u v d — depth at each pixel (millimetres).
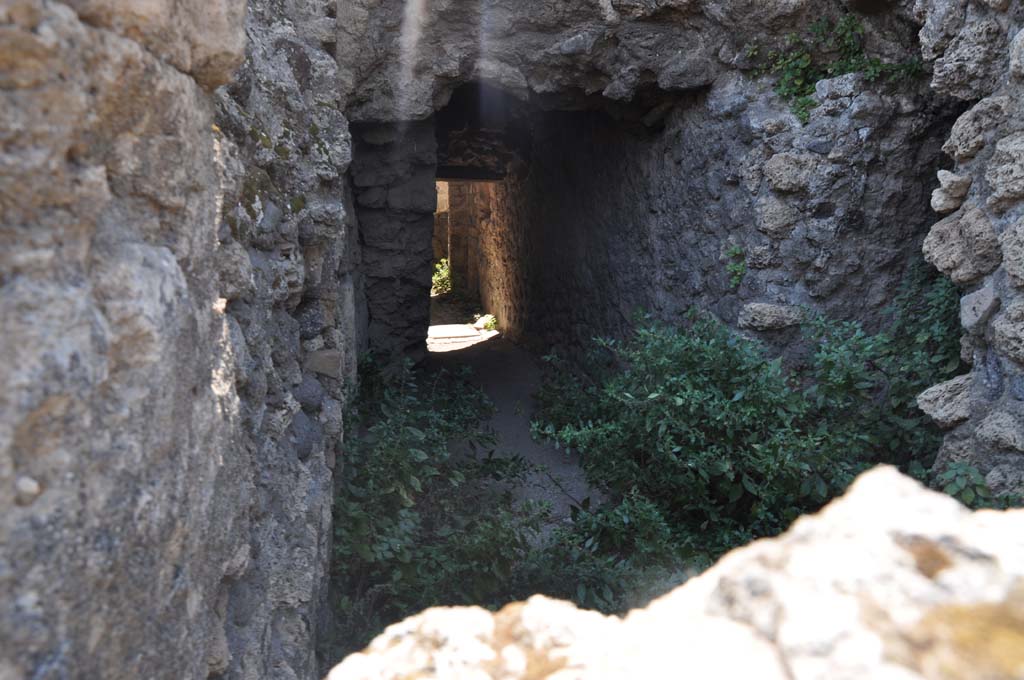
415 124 6914
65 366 986
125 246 1251
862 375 5125
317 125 3311
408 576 4137
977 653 708
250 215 2498
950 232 4062
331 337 3469
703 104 6223
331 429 3416
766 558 885
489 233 13523
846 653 726
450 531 4574
